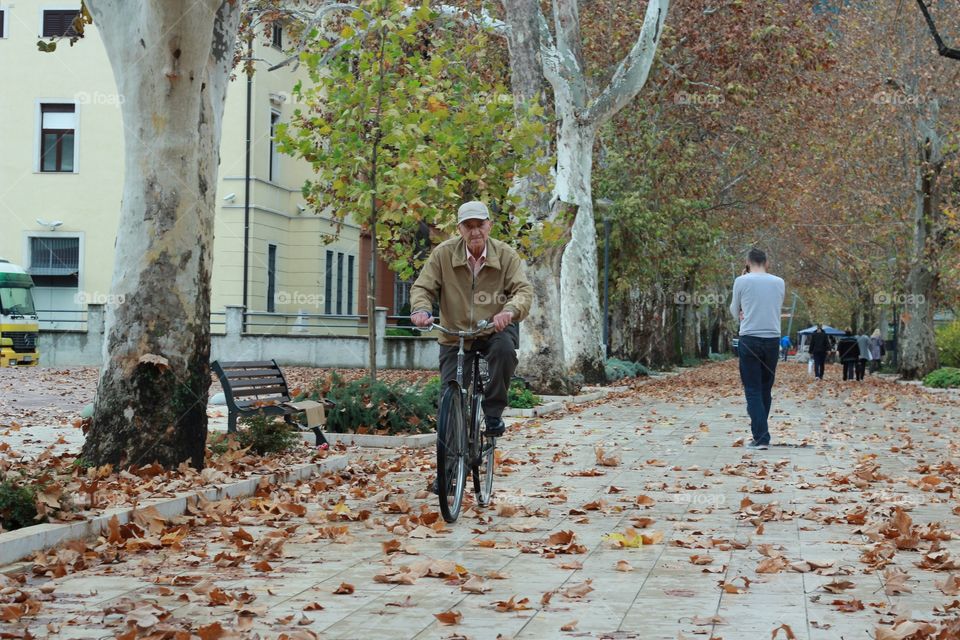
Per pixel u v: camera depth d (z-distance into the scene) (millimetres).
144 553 7117
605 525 8344
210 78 10250
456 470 8406
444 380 8773
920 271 42250
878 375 52594
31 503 7188
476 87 19453
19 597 5668
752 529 8188
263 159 41188
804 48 32375
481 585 6078
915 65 38812
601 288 41469
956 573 6500
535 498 9766
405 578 6258
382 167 16891
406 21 17250
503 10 31375
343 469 11578
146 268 9930
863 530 7980
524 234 20141
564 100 28562
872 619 5457
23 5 41750
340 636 5094
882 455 13805
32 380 29578
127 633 4910
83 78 41688
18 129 41875
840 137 42219
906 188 44031
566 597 5902
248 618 5301
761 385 14422
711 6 33188
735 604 5770
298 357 39781
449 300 8734
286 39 42844
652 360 48781
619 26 33531
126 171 10070
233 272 40281
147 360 9750
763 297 14242
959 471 11633
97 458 9797
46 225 41750
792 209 49625
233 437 11531
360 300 49125
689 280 56750
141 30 9719
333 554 7105
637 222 38375
